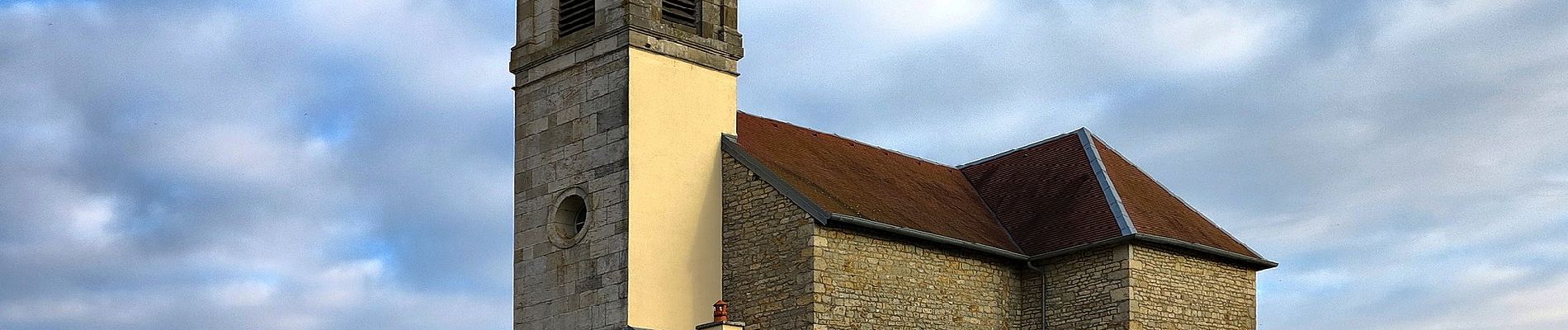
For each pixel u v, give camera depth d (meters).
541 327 33.62
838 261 31.86
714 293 33.09
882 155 38.09
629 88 32.88
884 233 32.75
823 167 35.19
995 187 38.69
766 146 34.91
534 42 35.25
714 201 33.62
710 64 34.44
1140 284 33.88
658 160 32.97
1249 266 36.59
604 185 32.94
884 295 32.50
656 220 32.59
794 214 32.06
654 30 33.56
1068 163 37.75
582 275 33.00
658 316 32.16
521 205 34.72
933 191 37.31
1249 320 36.22
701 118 33.97
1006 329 34.88
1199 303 35.12
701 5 34.72
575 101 34.03
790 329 31.59
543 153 34.50
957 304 33.91
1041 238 35.66
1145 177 38.00
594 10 34.19
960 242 33.97
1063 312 34.69
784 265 32.03
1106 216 35.00
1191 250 35.12
